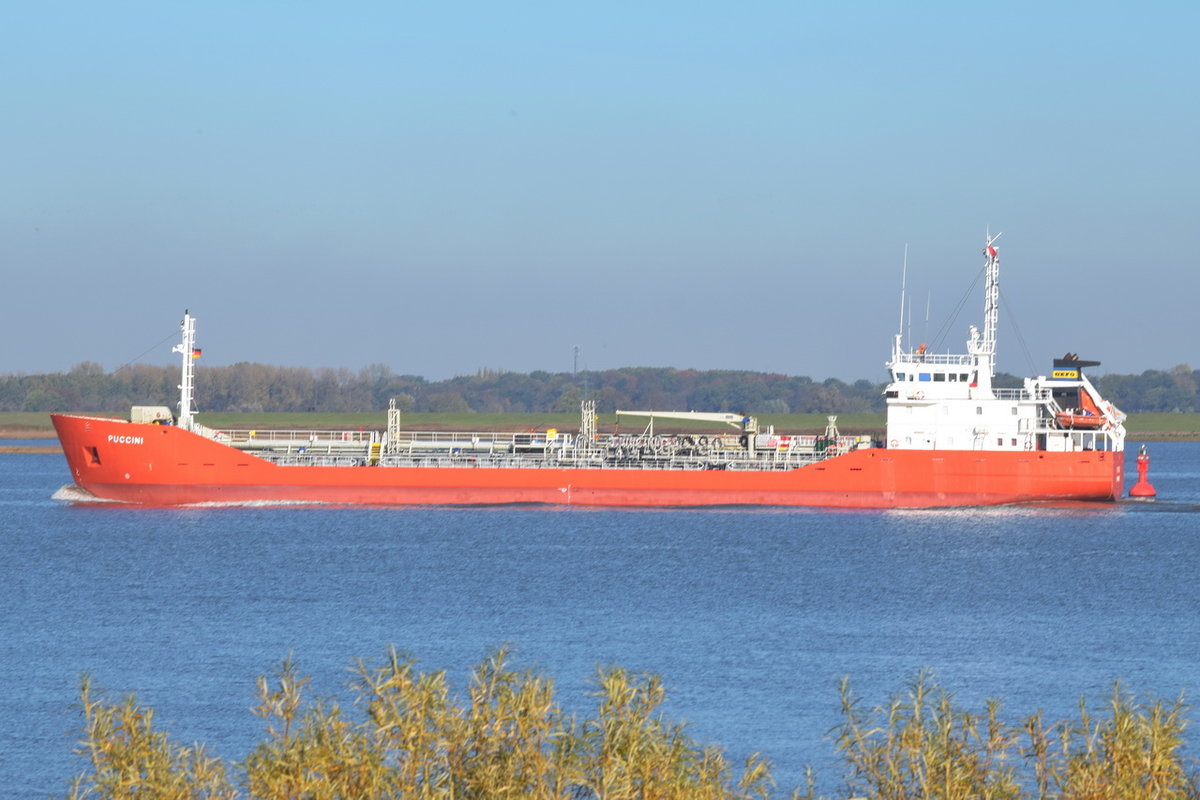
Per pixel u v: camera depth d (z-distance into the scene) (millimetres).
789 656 195500
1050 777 107125
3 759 144875
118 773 97625
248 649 198125
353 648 199125
